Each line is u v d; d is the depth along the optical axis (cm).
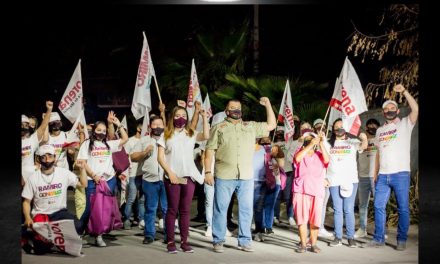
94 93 2358
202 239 930
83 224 855
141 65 968
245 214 834
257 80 1603
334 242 874
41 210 777
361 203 933
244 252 827
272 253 823
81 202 848
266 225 975
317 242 905
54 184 777
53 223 770
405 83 1220
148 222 879
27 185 769
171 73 1866
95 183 845
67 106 946
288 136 1097
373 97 1361
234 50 1847
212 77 1836
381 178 838
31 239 790
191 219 1153
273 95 1581
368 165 915
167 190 812
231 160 816
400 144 822
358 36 1388
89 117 2292
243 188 827
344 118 847
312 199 827
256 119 1602
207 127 860
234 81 1630
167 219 816
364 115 1284
